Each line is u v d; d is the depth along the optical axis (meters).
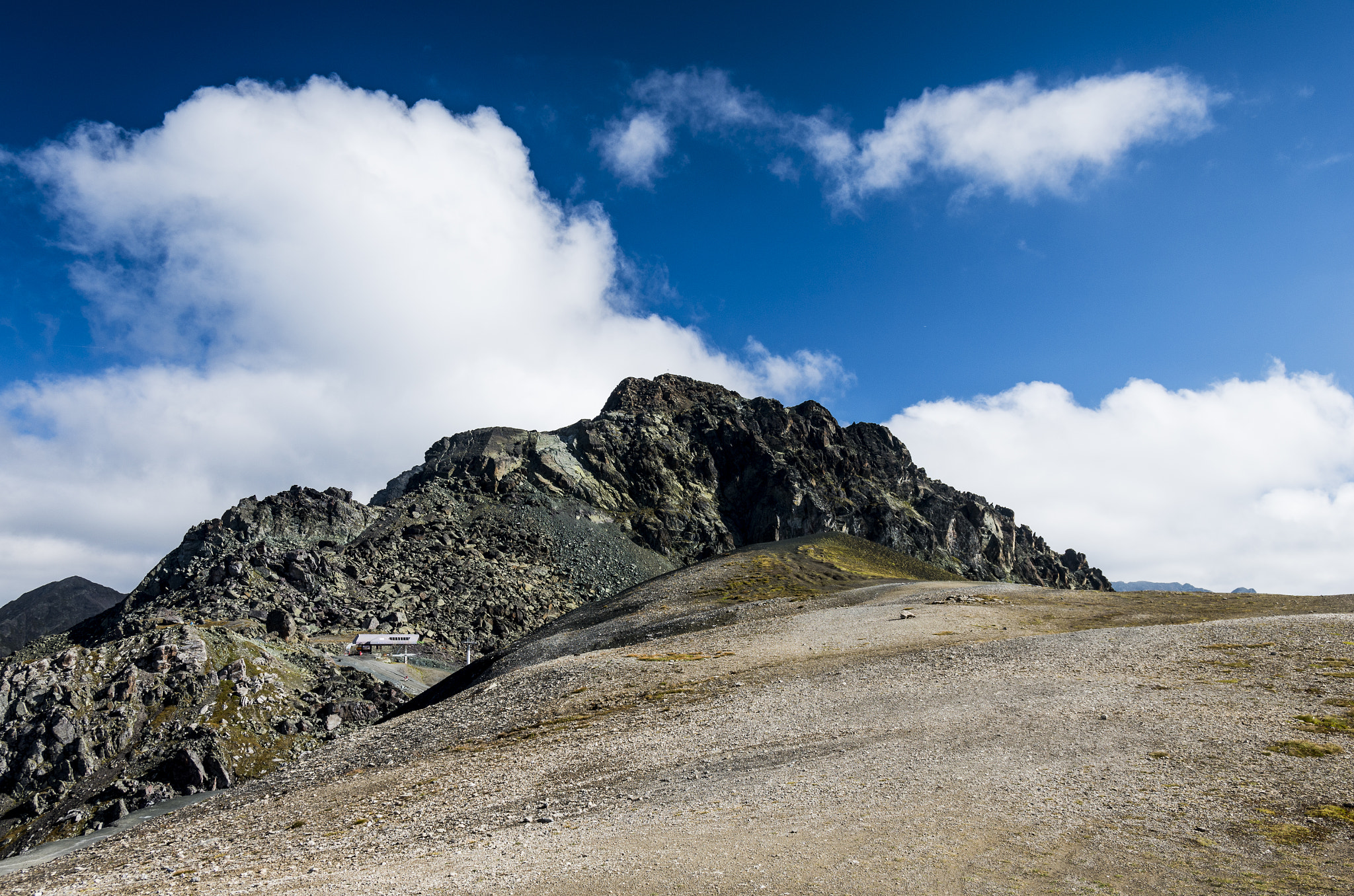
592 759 39.44
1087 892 17.55
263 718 141.00
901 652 59.59
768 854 21.17
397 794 38.31
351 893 21.20
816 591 117.06
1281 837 20.95
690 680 56.53
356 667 176.25
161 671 145.25
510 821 30.25
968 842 21.41
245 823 37.31
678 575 145.00
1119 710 36.69
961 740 34.09
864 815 24.69
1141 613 77.81
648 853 22.23
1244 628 54.41
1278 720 32.91
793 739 38.00
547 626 132.62
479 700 60.59
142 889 25.59
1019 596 91.94
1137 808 23.94
